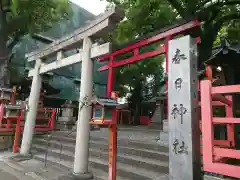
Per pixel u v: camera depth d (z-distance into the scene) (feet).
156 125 54.65
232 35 40.22
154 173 18.44
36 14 47.34
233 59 22.82
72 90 70.69
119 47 29.12
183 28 21.84
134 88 81.30
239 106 21.99
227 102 16.39
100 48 20.15
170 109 10.16
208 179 11.87
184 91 9.77
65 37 24.70
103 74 80.18
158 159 21.24
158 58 69.72
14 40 54.54
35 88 29.71
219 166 10.77
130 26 37.86
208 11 32.04
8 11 47.44
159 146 23.13
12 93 41.70
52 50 27.20
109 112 16.14
